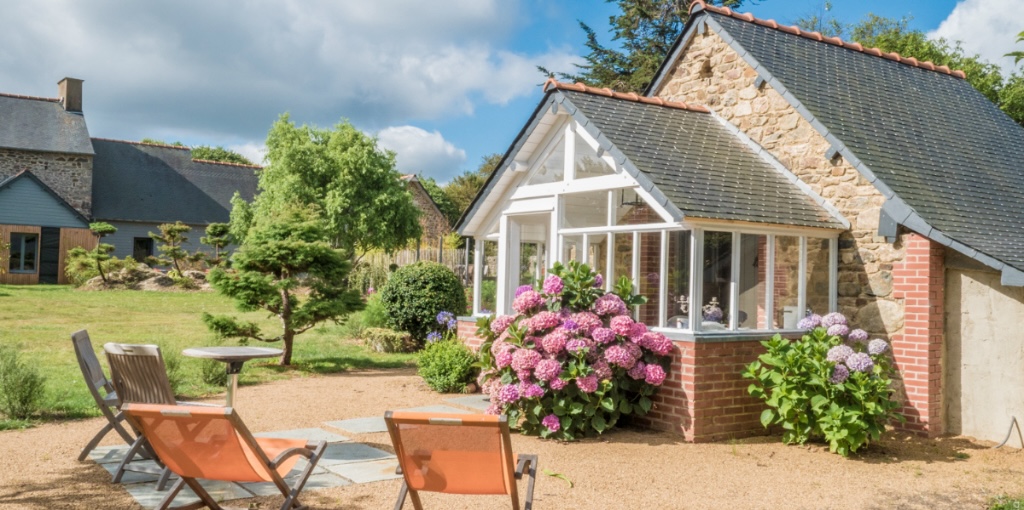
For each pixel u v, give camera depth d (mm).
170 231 36812
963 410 10305
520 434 9516
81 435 8703
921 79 15617
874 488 7477
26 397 9609
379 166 37719
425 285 18391
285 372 14281
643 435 9602
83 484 6715
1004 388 9930
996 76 32781
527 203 12219
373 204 37062
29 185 38000
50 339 17359
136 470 7000
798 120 11812
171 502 5734
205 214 45750
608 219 10672
